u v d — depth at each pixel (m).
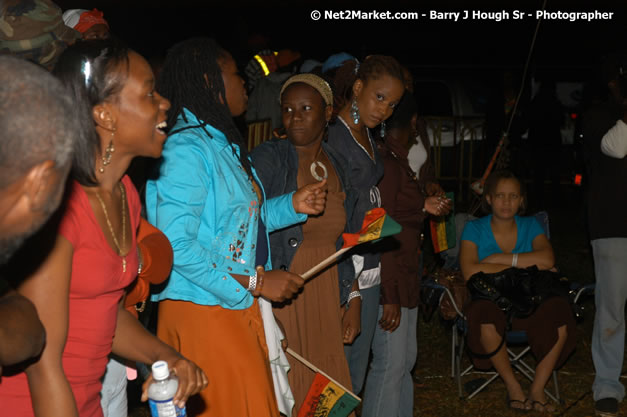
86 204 1.80
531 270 4.45
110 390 2.43
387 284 3.51
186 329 2.55
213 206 2.52
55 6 2.48
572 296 4.45
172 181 2.41
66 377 1.75
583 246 8.73
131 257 1.99
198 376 1.98
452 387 4.85
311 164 3.13
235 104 2.67
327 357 3.13
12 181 1.16
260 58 7.00
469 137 11.85
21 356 1.45
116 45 1.90
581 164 11.31
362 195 3.35
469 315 4.42
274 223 2.92
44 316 1.67
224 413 2.53
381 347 3.60
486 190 4.74
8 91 1.16
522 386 4.86
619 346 4.32
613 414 4.33
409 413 3.96
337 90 3.34
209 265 2.46
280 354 2.81
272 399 2.63
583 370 5.13
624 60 3.93
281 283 2.63
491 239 4.69
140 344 2.08
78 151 1.78
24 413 1.77
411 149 4.20
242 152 2.62
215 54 2.58
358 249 3.34
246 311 2.62
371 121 3.31
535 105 10.73
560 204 11.35
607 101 4.25
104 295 1.89
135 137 1.93
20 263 1.65
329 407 3.00
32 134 1.15
